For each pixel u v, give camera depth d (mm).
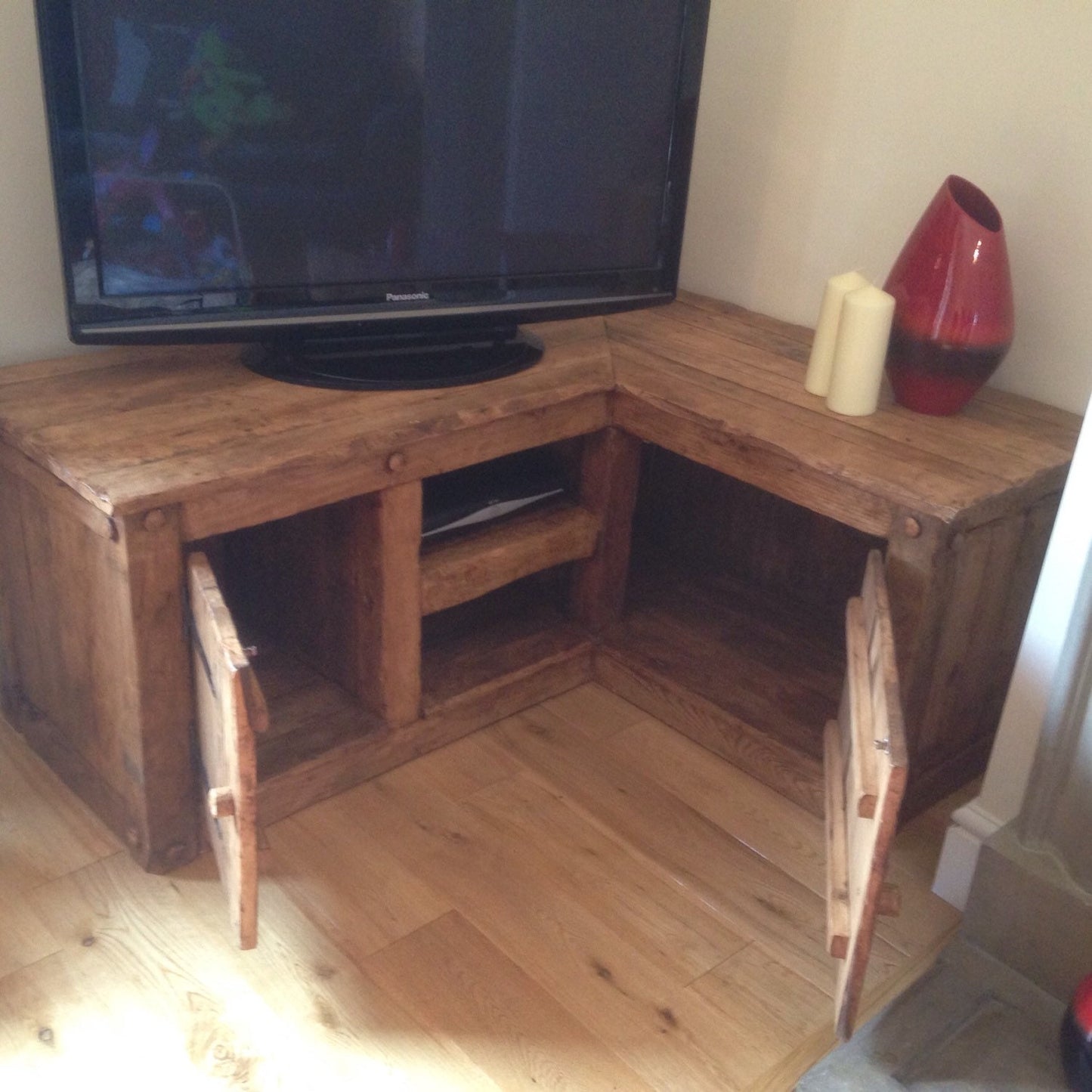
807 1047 1320
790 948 1454
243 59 1446
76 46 1356
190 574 1322
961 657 1582
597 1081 1258
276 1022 1303
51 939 1392
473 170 1644
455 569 1658
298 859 1530
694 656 1896
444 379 1626
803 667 1887
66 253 1435
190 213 1490
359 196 1582
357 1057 1268
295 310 1600
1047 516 1586
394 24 1513
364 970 1373
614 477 1816
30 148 1572
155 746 1418
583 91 1673
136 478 1303
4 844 1530
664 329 1960
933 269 1574
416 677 1686
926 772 1661
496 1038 1298
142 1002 1315
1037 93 1645
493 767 1732
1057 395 1735
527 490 1798
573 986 1371
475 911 1468
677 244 1854
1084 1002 1246
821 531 2012
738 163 2037
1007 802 1455
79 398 1517
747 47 1961
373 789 1670
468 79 1586
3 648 1686
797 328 2008
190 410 1499
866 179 1870
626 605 2039
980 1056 1308
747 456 1590
